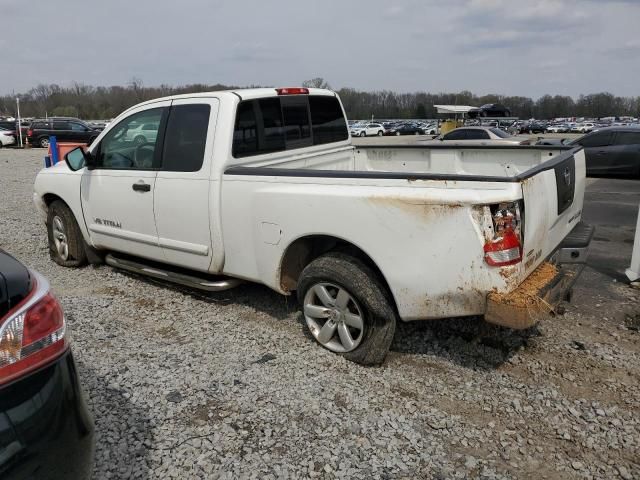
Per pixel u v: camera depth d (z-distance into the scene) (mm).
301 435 2961
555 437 2998
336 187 3639
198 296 5090
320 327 4004
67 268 6059
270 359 3834
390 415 3160
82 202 5520
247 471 2680
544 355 3949
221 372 3637
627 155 14836
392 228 3381
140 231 4949
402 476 2666
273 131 4723
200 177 4324
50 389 1947
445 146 5367
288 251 4004
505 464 2775
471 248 3143
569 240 4039
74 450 1970
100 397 3305
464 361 3842
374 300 3572
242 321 4523
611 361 3861
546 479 2676
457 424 3096
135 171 4848
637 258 5637
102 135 5242
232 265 4355
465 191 3166
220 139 4238
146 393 3361
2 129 35125
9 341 1885
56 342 2047
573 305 5039
